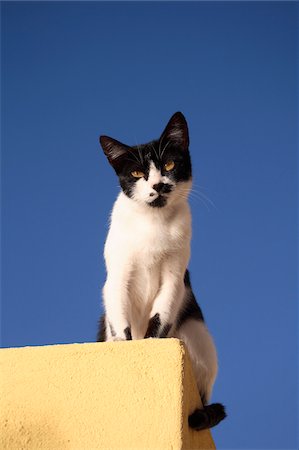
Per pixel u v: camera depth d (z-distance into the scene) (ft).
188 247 5.24
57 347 4.47
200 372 5.24
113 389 4.36
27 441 4.39
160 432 4.28
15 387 4.46
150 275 5.22
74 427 4.36
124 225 5.21
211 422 4.64
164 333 5.19
